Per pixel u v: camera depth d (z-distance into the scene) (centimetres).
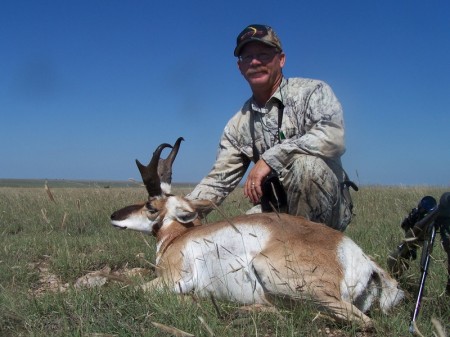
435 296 368
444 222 335
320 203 468
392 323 328
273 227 386
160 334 324
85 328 333
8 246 629
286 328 325
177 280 416
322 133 460
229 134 534
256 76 493
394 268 408
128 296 389
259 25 495
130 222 488
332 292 343
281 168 463
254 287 380
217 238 406
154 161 475
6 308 371
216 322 335
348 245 367
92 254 588
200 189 532
